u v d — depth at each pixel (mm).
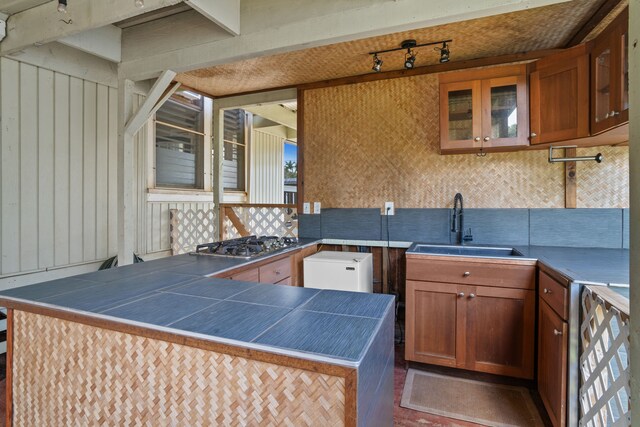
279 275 2605
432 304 2471
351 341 928
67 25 2562
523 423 1949
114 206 3900
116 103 3908
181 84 3781
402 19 2188
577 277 1682
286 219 4117
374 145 3393
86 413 1178
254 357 912
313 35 2404
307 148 3645
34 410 1277
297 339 939
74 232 3527
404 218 3291
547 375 1953
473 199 3061
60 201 3406
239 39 2646
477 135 2648
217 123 4281
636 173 828
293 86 3791
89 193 3656
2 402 2246
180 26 2910
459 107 2717
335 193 3535
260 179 7188
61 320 1220
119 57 3176
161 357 1055
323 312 1163
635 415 817
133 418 1097
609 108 1914
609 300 1363
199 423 1002
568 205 2789
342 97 3502
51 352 1241
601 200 2715
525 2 1964
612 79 1865
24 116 3111
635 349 822
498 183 2986
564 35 2623
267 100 3984
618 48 1798
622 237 2666
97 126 3719
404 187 3291
